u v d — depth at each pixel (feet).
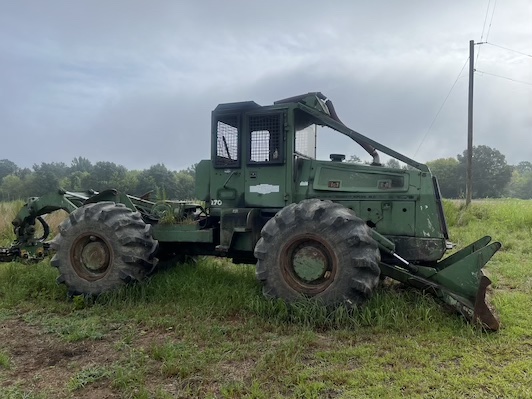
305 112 15.66
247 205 15.84
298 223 12.93
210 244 17.71
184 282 15.88
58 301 15.16
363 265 12.13
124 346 10.87
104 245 15.11
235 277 17.06
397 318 11.82
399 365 9.45
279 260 13.10
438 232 14.14
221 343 10.90
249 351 10.43
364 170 15.01
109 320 12.90
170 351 10.23
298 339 10.84
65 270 15.20
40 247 18.74
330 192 15.11
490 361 9.66
